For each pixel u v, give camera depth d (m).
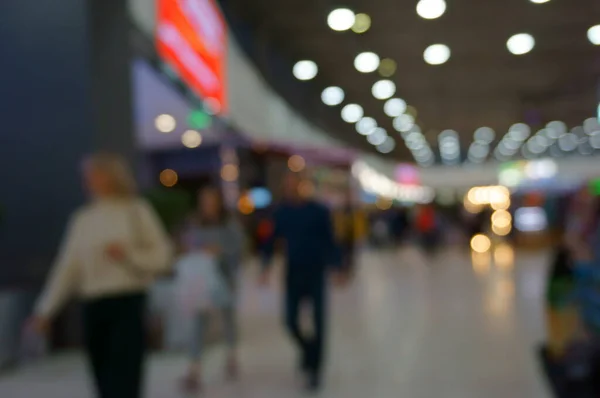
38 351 7.17
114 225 3.85
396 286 13.71
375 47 19.38
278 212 5.74
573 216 4.77
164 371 6.52
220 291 5.81
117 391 3.74
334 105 30.38
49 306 3.79
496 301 10.66
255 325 9.24
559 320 4.86
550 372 5.16
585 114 32.44
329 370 6.39
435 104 29.08
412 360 6.70
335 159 27.94
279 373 6.33
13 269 7.72
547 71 23.00
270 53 19.84
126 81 8.51
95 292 3.79
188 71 11.78
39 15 7.81
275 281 15.52
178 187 20.97
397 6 15.50
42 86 7.78
